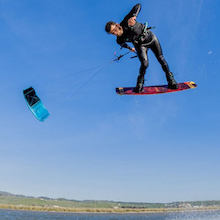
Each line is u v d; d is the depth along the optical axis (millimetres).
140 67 8922
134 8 7961
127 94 9852
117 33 8086
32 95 8352
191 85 9922
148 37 8242
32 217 131625
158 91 9891
